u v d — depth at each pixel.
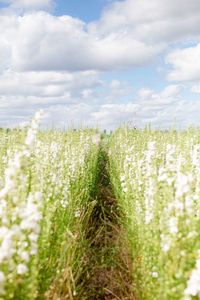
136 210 7.62
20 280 4.05
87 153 16.19
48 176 7.61
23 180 4.56
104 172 18.12
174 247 4.35
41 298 4.91
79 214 8.48
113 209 11.85
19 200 4.38
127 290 7.36
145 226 6.41
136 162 10.45
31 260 4.59
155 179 6.27
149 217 6.23
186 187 4.62
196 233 4.38
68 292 5.79
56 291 5.36
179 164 6.46
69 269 5.73
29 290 4.21
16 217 4.31
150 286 5.41
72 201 8.84
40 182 6.64
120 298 7.21
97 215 11.49
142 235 6.42
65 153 11.27
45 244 5.37
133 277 7.05
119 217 10.74
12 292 3.98
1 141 12.30
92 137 20.53
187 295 3.89
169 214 4.80
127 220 8.88
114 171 14.74
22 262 4.22
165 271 4.52
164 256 4.63
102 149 22.98
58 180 8.23
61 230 6.86
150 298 5.34
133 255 7.28
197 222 4.59
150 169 8.15
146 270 5.75
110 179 14.94
